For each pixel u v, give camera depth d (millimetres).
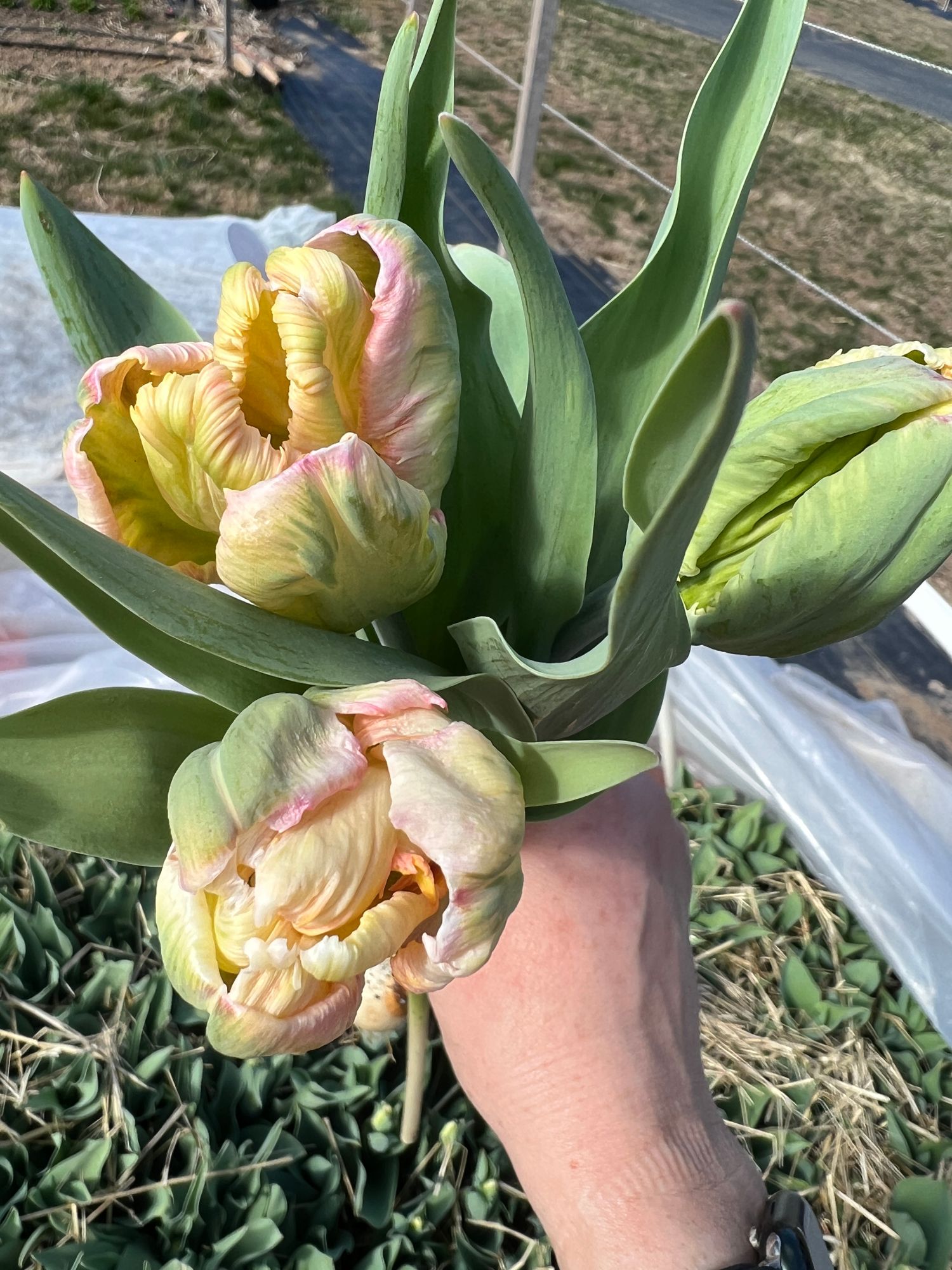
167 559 222
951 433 207
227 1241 500
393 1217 557
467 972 192
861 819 748
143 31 2770
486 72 3020
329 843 186
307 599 206
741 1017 705
